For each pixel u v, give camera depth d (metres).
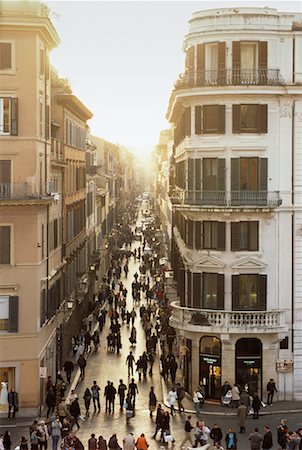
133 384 44.00
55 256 51.62
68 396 44.38
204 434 37.12
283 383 47.72
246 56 46.78
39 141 44.62
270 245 47.28
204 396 47.12
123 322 73.06
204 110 47.09
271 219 47.19
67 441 34.91
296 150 47.06
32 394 43.56
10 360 43.31
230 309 47.19
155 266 104.38
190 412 44.97
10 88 43.41
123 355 59.88
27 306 43.44
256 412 43.94
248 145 46.47
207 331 46.53
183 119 51.97
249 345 47.25
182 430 41.38
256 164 46.81
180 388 45.12
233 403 45.72
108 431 41.12
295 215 47.34
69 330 59.59
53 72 58.09
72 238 63.12
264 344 47.06
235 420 43.62
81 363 52.84
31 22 42.91
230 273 47.12
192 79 46.88
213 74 46.50
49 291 47.91
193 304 48.16
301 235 47.41
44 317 45.66
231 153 46.66
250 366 47.16
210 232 47.62
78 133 68.94
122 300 77.12
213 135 46.91
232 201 46.47
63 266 54.81
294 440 35.28
